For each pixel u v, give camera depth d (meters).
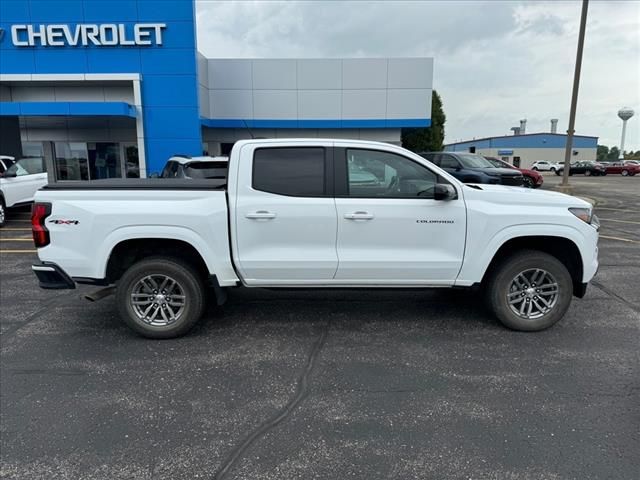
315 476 2.59
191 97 17.17
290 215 4.30
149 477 2.59
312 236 4.35
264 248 4.36
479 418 3.13
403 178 4.42
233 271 4.41
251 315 5.11
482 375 3.73
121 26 16.62
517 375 3.72
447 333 4.58
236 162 4.33
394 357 4.06
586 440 2.89
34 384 3.61
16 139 19.47
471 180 15.66
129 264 4.62
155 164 17.47
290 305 5.43
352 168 4.38
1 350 4.24
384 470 2.64
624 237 10.10
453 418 3.14
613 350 4.18
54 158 19.88
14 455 2.77
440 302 5.51
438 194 4.22
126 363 3.98
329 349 4.23
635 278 6.58
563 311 4.55
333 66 20.97
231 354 4.14
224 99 20.98
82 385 3.60
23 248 8.94
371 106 21.27
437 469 2.64
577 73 17.97
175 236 4.26
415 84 21.06
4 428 3.04
